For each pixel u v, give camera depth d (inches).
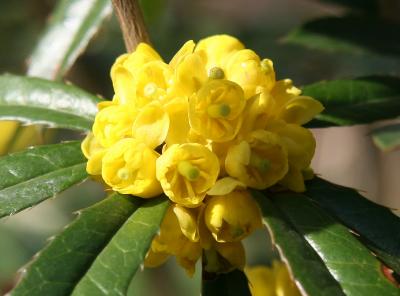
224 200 4.1
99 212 4.1
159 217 4.1
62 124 5.0
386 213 4.3
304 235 4.1
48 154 4.5
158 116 4.1
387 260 4.2
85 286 3.8
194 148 4.0
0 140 7.6
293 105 4.4
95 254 3.9
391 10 7.5
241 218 4.1
